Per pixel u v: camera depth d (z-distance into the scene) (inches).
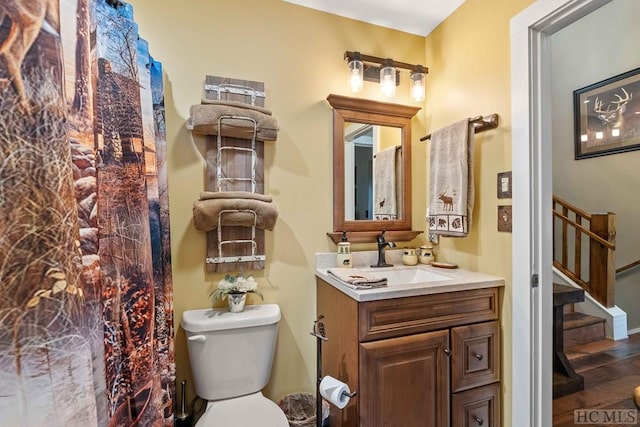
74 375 20.8
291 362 66.0
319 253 68.1
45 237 19.5
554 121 139.8
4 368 17.6
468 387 53.4
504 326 55.6
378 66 74.1
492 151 58.6
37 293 19.0
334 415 56.4
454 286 52.5
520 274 52.4
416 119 76.8
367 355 47.2
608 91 121.1
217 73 61.1
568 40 134.5
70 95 24.5
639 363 90.5
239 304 57.6
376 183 72.6
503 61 56.2
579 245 117.3
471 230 63.8
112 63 35.4
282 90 65.7
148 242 39.3
